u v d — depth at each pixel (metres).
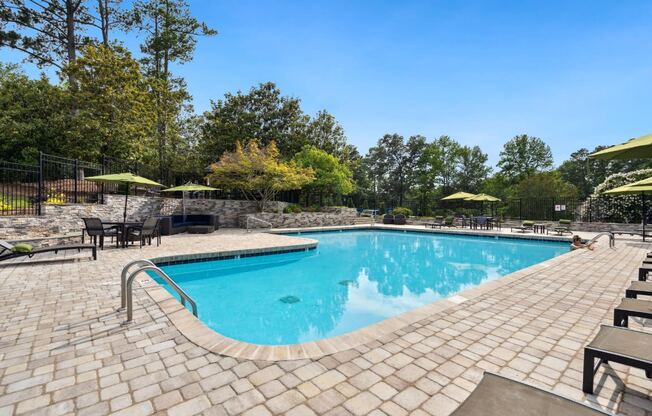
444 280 8.35
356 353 3.00
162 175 22.56
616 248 10.37
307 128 27.11
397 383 2.50
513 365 2.80
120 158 16.19
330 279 8.33
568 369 2.73
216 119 23.44
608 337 2.47
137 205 14.23
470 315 4.05
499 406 1.52
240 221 18.41
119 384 2.46
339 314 5.91
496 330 3.58
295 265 9.89
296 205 21.02
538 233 16.36
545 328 3.64
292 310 6.07
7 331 3.44
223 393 2.35
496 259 11.04
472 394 1.63
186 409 2.16
